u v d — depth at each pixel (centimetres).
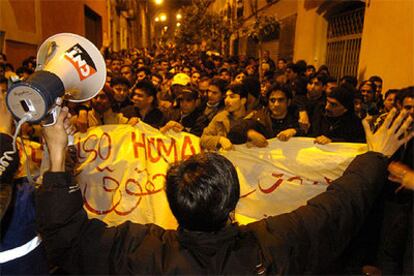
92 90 147
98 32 1688
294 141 257
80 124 316
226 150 263
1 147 120
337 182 124
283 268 104
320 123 340
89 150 269
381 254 251
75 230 105
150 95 360
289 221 113
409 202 232
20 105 106
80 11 1304
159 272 101
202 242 102
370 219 257
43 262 139
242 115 320
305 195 255
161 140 276
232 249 104
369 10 664
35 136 286
